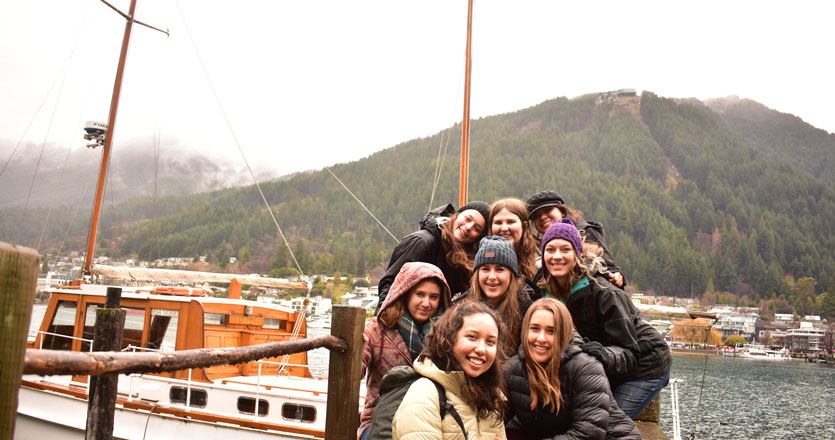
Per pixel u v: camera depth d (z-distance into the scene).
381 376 3.29
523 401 3.06
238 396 8.09
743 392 59.44
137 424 8.35
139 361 1.63
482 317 2.65
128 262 110.19
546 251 3.58
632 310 3.63
